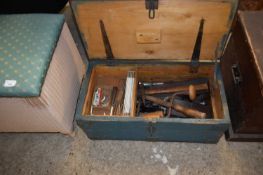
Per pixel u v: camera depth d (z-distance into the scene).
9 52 1.03
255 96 0.97
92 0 0.97
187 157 1.29
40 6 1.45
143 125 1.09
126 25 1.07
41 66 0.99
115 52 1.24
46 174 1.29
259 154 1.27
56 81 1.13
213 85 1.27
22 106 1.05
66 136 1.41
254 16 1.06
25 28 1.11
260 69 0.92
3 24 1.13
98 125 1.12
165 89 1.35
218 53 1.19
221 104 1.12
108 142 1.36
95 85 1.35
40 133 1.43
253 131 1.20
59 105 1.16
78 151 1.35
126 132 1.21
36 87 0.95
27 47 1.04
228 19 1.01
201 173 1.23
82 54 1.72
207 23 1.03
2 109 1.08
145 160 1.29
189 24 1.04
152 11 0.99
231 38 1.18
